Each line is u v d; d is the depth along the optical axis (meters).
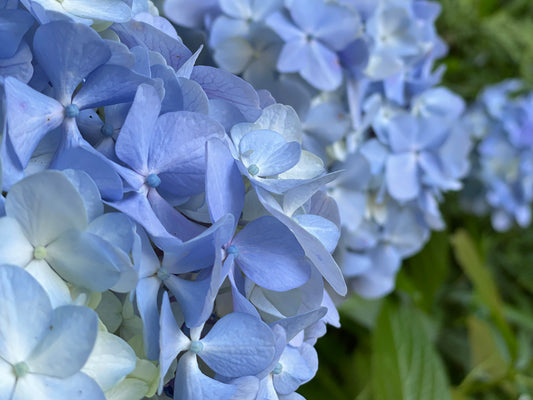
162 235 0.25
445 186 0.48
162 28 0.30
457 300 0.68
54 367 0.23
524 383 0.58
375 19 0.42
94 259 0.24
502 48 0.66
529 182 0.67
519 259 0.74
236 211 0.27
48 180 0.23
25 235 0.24
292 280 0.27
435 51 0.50
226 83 0.29
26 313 0.23
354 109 0.41
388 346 0.51
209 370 0.27
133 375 0.25
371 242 0.47
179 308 0.26
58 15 0.26
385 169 0.46
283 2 0.39
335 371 0.58
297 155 0.28
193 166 0.27
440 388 0.49
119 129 0.27
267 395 0.28
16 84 0.25
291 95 0.39
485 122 0.68
